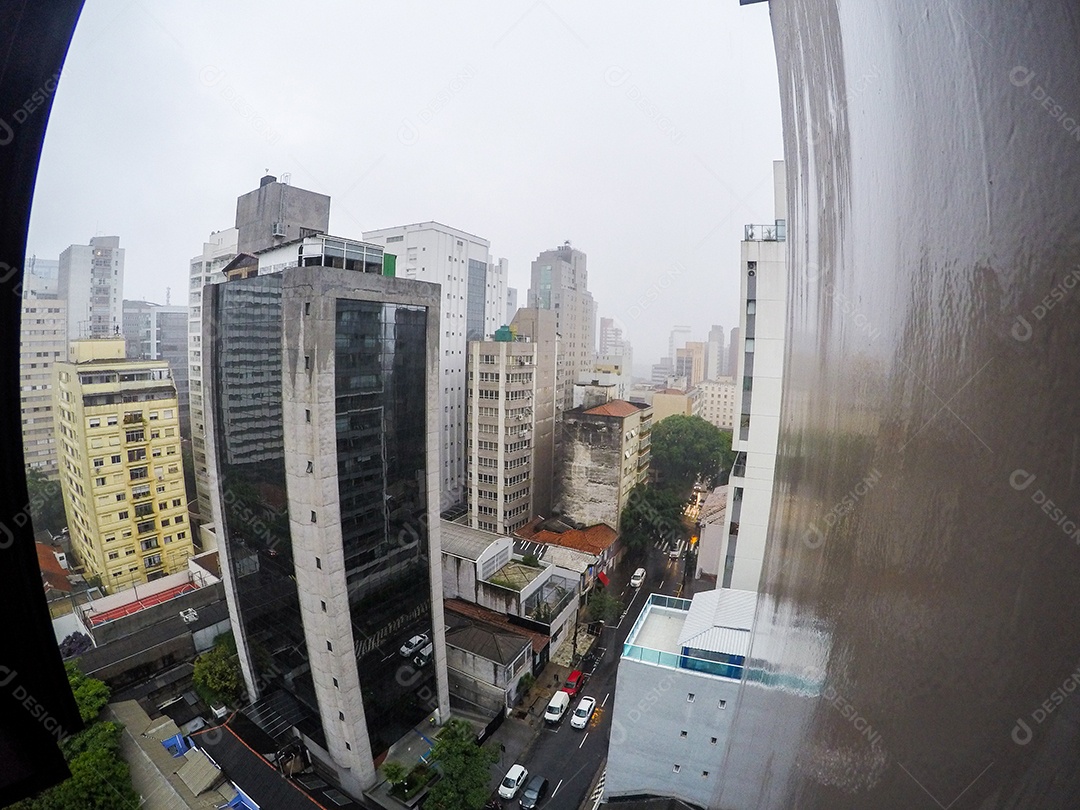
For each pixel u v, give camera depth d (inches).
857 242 79.8
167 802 488.4
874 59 70.0
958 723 43.3
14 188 79.0
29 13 72.3
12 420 83.7
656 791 419.5
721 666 409.4
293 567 512.7
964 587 44.0
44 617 86.4
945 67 50.0
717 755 408.5
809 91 111.2
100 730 517.3
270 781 519.8
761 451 470.3
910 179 59.0
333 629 494.6
